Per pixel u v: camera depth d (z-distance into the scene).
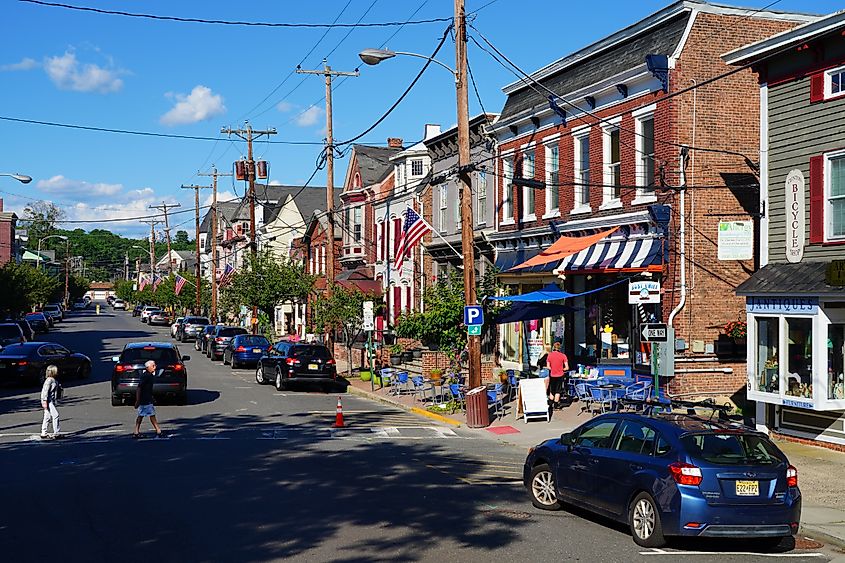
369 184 49.00
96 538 10.93
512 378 29.08
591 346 26.91
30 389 31.97
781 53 18.72
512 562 10.10
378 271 45.59
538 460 13.38
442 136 36.06
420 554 10.36
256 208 87.81
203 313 89.31
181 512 12.48
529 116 29.08
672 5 23.70
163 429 21.88
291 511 12.62
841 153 17.59
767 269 19.08
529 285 30.69
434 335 26.66
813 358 17.42
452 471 16.41
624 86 24.45
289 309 70.31
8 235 95.69
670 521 10.58
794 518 10.77
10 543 10.63
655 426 11.40
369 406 27.84
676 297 22.69
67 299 149.00
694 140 22.97
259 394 31.12
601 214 25.62
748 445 11.07
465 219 23.19
